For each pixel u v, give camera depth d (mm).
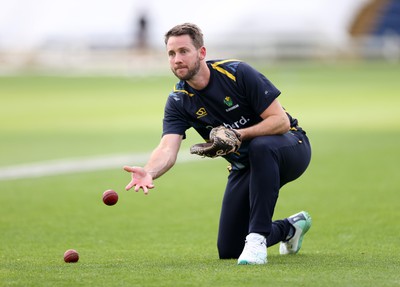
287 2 139250
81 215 30344
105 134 57656
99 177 39594
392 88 98875
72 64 137875
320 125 61781
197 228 27781
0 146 51438
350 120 65188
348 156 45031
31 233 26953
